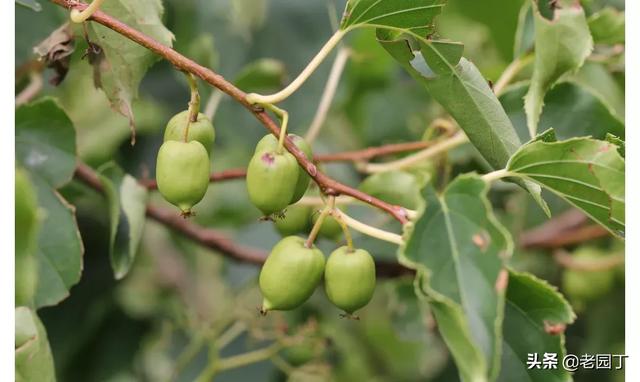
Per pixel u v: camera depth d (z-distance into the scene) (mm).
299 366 917
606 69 879
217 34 992
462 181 671
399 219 679
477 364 644
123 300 992
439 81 714
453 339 655
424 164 852
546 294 702
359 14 691
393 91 974
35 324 715
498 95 813
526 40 817
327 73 983
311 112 981
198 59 896
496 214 951
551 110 807
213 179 829
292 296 685
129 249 808
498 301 648
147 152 993
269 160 681
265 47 999
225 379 973
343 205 817
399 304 926
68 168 785
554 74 759
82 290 958
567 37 752
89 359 981
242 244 975
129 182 810
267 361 974
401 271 857
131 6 754
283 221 812
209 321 954
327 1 998
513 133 715
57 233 775
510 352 708
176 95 992
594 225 972
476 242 660
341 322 1031
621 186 684
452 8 962
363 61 909
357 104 982
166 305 1003
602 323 992
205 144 699
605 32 815
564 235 951
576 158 684
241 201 1007
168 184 683
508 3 912
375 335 1133
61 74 769
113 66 760
